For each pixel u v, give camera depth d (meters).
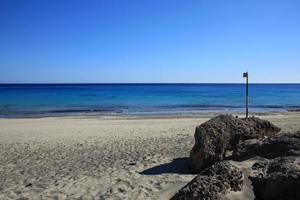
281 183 5.49
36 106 50.03
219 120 10.16
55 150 14.73
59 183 9.46
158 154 12.84
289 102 58.47
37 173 10.86
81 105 51.88
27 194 8.63
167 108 46.00
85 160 12.47
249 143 9.27
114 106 49.94
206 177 6.27
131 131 20.45
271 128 10.68
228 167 6.38
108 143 16.00
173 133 18.95
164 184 8.58
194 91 111.38
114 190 8.45
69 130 21.92
